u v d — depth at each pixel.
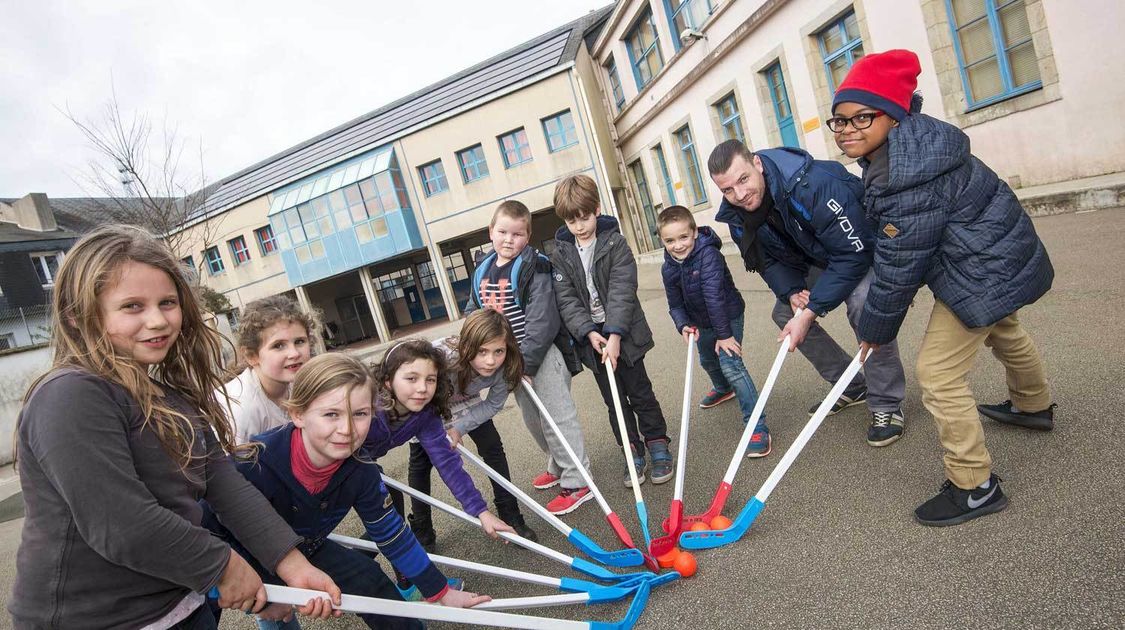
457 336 2.88
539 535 2.86
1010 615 1.56
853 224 2.41
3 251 20.69
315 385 1.74
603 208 16.77
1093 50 5.88
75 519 1.20
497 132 17.41
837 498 2.39
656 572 2.23
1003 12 6.55
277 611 1.68
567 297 3.04
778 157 2.56
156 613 1.34
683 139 14.01
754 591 1.96
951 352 2.02
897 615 1.67
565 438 2.96
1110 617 1.46
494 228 3.03
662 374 5.01
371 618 1.97
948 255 1.94
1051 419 2.41
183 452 1.42
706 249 3.14
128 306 1.32
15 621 1.27
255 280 20.64
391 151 18.28
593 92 17.69
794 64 9.38
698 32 11.38
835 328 4.60
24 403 1.27
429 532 2.97
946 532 1.98
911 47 7.46
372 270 21.70
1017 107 6.59
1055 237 5.14
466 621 1.74
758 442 2.98
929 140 1.90
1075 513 1.87
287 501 1.84
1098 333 3.13
